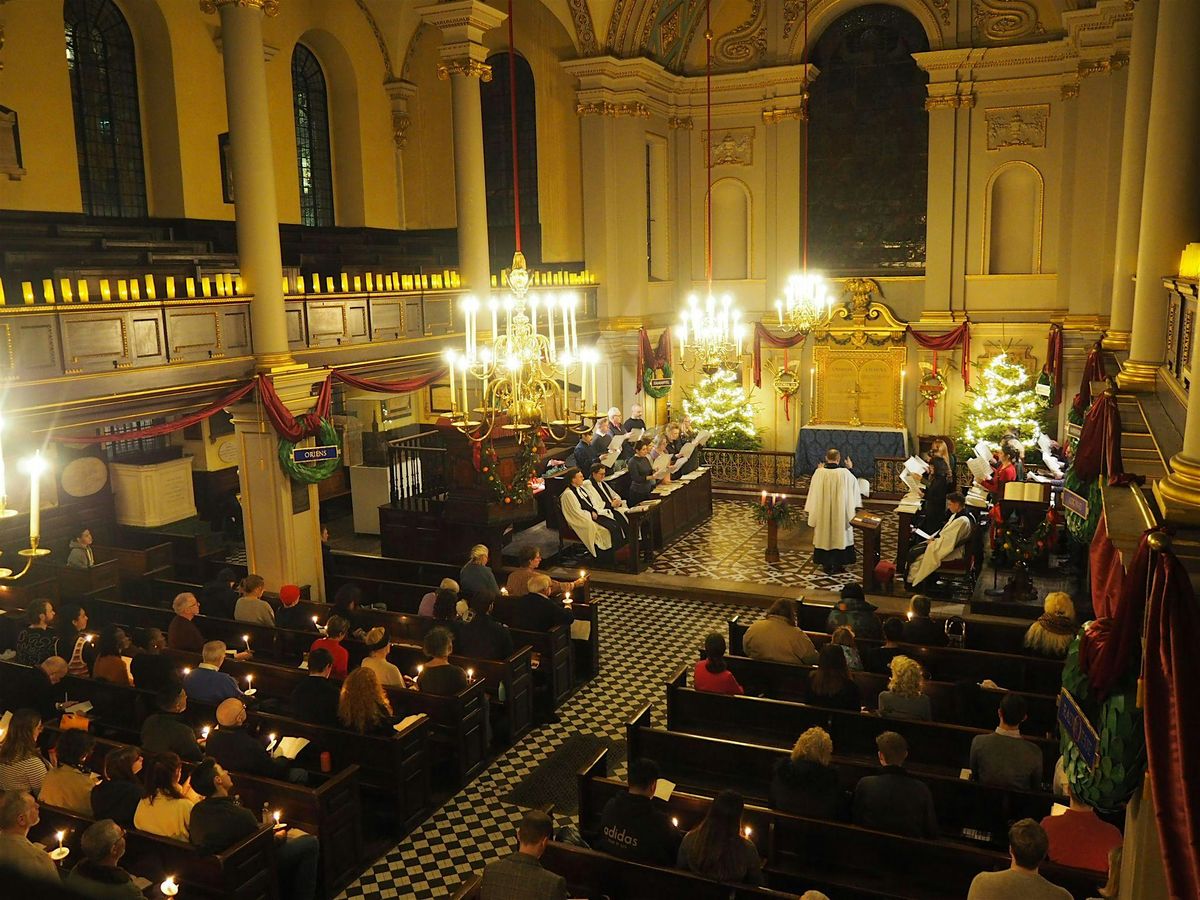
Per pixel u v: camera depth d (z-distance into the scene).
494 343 9.91
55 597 14.76
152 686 10.54
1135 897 5.10
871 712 9.62
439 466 17.92
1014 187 22.53
